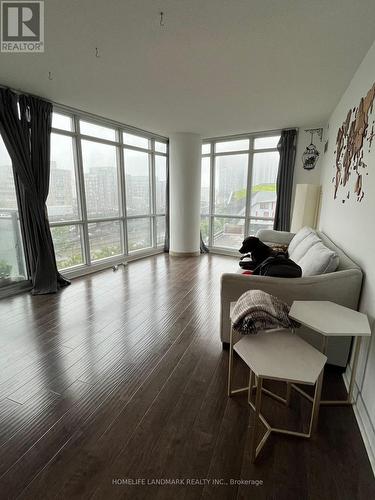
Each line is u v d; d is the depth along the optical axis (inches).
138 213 207.6
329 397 66.7
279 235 163.2
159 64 93.7
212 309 117.1
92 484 46.1
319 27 72.2
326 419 60.3
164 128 184.7
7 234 128.2
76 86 113.5
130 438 54.8
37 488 45.4
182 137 195.0
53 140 141.6
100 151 169.5
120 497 44.1
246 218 214.7
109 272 170.2
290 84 110.0
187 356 83.2
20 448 52.4
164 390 68.6
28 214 127.3
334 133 134.5
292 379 45.9
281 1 62.4
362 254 72.9
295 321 62.7
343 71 96.7
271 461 50.4
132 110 145.4
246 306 60.6
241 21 69.9
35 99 123.1
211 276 163.9
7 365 78.0
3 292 126.6
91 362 79.7
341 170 107.5
